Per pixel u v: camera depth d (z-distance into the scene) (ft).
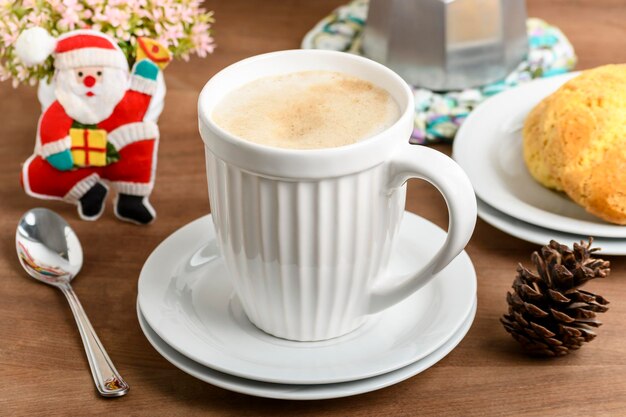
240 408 2.36
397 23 3.12
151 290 2.46
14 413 2.35
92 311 2.56
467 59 3.12
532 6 3.55
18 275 2.66
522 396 2.37
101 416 2.35
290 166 2.22
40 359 2.46
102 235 2.75
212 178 2.32
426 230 2.62
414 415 2.34
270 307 2.39
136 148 2.72
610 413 2.34
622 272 2.61
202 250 2.57
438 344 2.33
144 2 2.82
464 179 2.25
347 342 2.42
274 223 2.28
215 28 3.45
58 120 2.71
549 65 3.23
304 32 3.44
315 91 2.41
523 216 2.64
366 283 2.37
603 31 3.42
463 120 3.00
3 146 3.01
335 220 2.28
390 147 2.26
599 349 2.45
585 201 2.69
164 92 2.91
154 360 2.45
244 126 2.32
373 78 2.43
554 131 2.76
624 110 2.74
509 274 2.62
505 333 2.49
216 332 2.43
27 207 2.84
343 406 2.36
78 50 2.68
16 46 2.65
